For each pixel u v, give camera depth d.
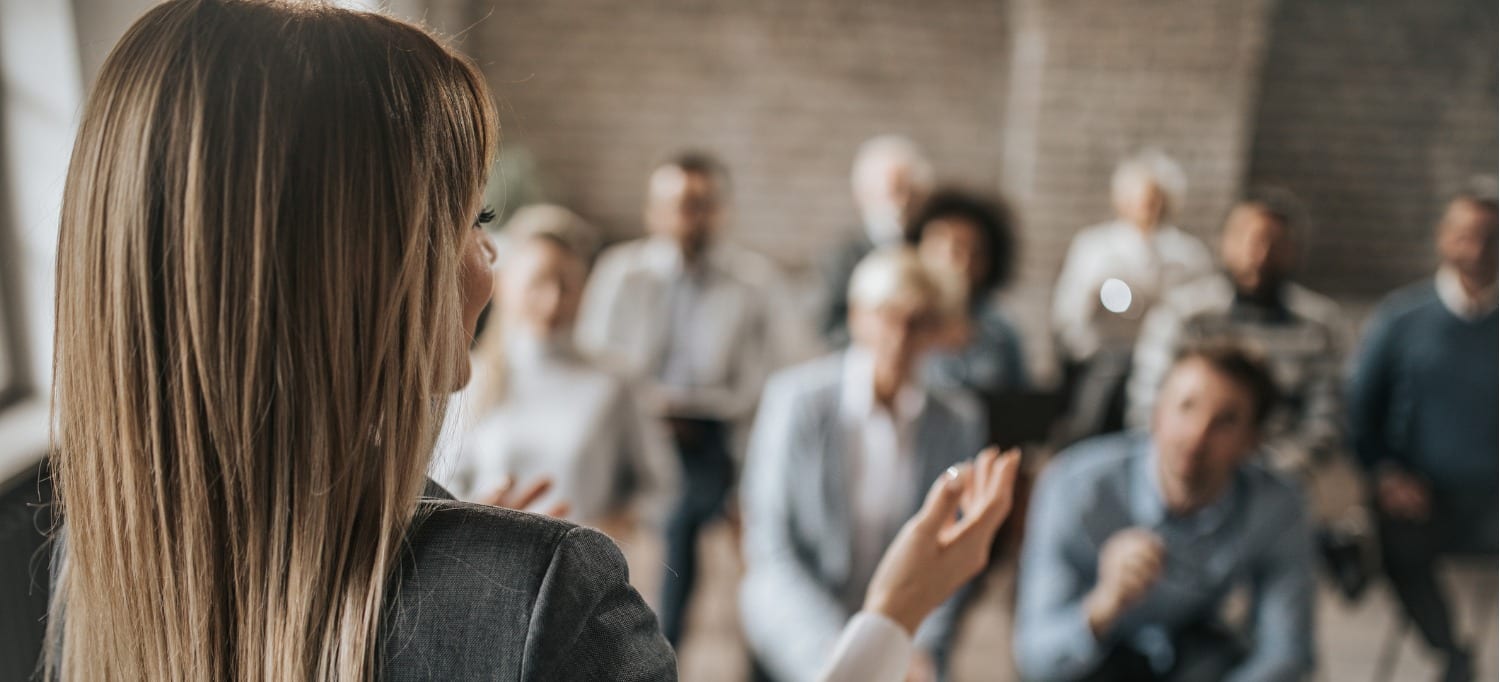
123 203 0.52
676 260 3.49
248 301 0.51
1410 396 2.96
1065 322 4.57
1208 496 2.05
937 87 5.62
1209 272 4.49
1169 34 5.13
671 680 0.60
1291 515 2.09
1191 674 2.05
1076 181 5.39
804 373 2.22
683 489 3.20
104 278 0.54
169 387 0.54
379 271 0.53
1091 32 5.16
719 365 3.45
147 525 0.56
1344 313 5.50
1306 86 5.52
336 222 0.51
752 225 5.75
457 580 0.55
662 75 5.56
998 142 5.68
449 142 0.56
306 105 0.51
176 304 0.52
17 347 2.18
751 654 2.14
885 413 2.11
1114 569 1.91
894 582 0.84
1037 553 2.18
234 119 0.51
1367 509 3.09
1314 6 5.41
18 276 2.15
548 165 5.61
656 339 3.45
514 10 5.41
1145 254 4.44
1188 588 2.08
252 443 0.53
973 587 2.23
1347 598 2.67
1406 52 5.46
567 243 2.45
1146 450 2.13
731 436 3.43
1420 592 2.95
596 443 2.41
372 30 0.54
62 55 2.05
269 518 0.54
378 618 0.54
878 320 2.07
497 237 2.83
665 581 3.16
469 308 0.63
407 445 0.55
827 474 2.09
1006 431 2.85
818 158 5.69
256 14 0.53
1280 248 3.20
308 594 0.54
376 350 0.53
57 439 0.60
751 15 5.52
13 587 1.72
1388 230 5.70
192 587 0.55
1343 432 3.26
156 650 0.58
